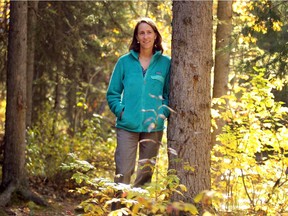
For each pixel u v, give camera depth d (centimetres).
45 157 937
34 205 749
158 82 500
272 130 504
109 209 607
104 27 1392
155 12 1194
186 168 422
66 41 1177
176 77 465
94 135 1013
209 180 464
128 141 502
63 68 1387
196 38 459
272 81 536
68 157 917
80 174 406
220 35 862
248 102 505
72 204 823
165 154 773
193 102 459
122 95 512
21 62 756
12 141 764
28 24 1020
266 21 713
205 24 462
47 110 1087
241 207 477
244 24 825
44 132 1026
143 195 358
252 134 502
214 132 782
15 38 752
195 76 459
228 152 502
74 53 1298
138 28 505
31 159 900
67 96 1560
